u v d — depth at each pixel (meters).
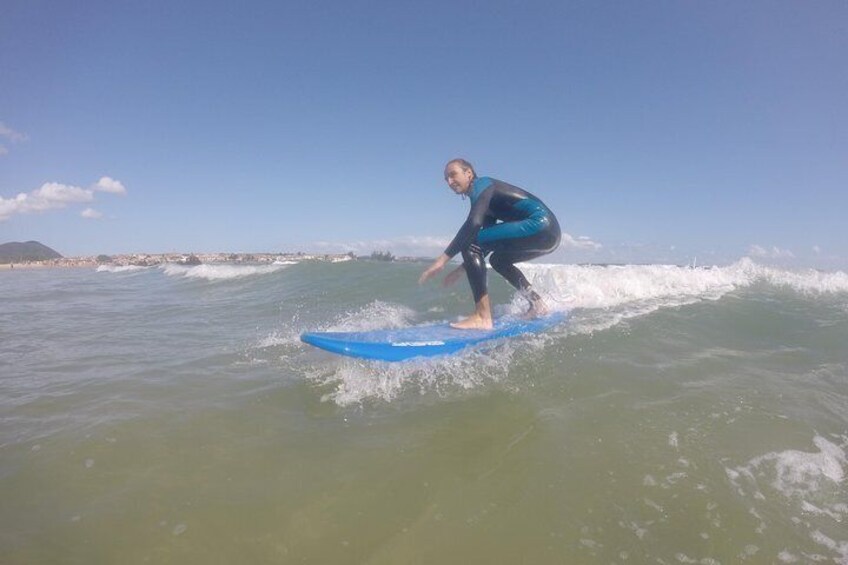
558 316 6.38
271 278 13.54
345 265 13.87
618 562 2.25
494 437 3.36
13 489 2.81
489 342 5.26
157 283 15.51
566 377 4.42
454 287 9.47
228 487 2.80
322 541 2.37
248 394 4.21
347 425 3.59
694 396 4.03
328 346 4.64
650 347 5.36
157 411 3.86
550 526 2.48
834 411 3.91
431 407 3.89
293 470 2.97
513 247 5.64
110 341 6.55
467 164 5.49
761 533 2.44
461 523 2.50
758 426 3.55
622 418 3.61
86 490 2.79
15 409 4.02
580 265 10.53
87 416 3.81
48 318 8.70
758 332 6.33
